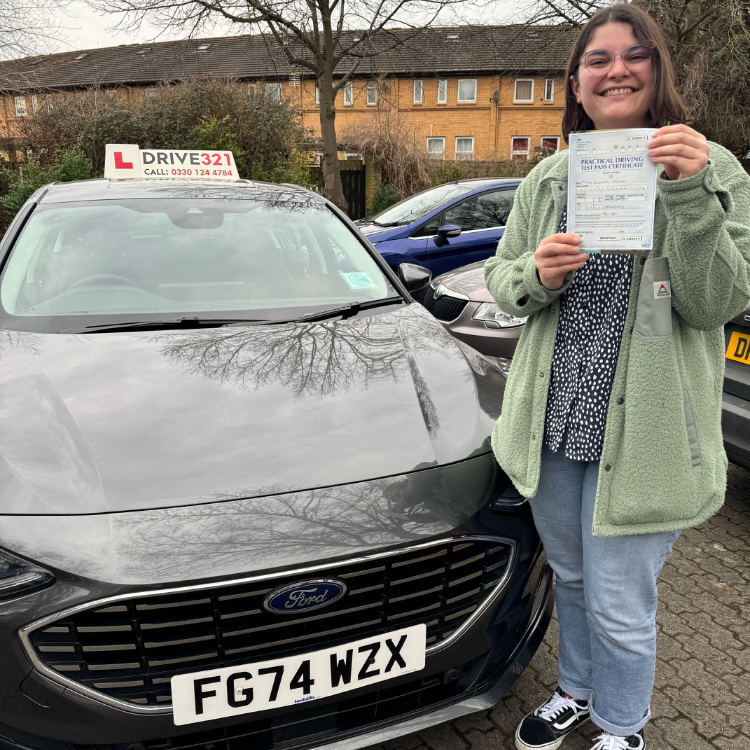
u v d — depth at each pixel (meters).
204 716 1.37
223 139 12.52
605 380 1.39
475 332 4.05
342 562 1.37
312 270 2.60
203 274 2.47
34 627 1.28
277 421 1.66
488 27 13.41
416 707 1.62
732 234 1.25
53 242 2.53
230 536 1.35
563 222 1.41
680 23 11.64
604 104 1.33
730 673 2.10
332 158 12.02
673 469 1.34
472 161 16.81
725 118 12.32
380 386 1.85
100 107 12.62
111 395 1.74
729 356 2.82
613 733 1.61
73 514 1.37
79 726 1.33
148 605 1.30
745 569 2.68
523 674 2.09
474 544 1.56
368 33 11.48
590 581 1.51
